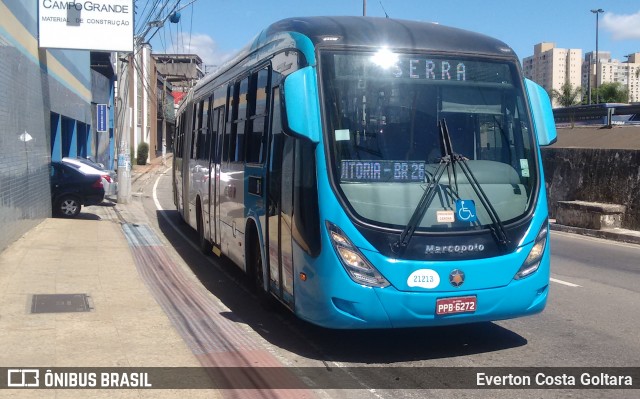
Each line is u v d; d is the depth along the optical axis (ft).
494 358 21.91
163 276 35.14
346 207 19.97
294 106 20.20
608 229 55.16
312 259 20.51
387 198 20.30
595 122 99.66
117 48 53.47
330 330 25.12
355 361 21.56
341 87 21.11
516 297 20.94
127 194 75.00
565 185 65.00
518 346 23.26
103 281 31.63
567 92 195.42
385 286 19.75
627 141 72.74
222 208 34.17
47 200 55.98
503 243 20.81
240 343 23.02
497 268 20.59
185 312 27.25
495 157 22.03
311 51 21.36
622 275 36.88
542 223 21.77
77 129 85.92
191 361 20.24
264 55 26.61
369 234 19.80
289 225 22.30
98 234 47.67
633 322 26.55
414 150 21.13
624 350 22.84
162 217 64.34
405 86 21.67
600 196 59.88
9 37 40.83
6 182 39.34
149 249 43.45
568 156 65.00
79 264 35.70
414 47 22.16
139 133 171.94
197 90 45.16
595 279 35.68
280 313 27.68
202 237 41.63
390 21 23.70
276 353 22.29
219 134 35.60
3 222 38.50
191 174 46.11
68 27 52.13
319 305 20.33
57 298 27.73
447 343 23.61
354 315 19.81
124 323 24.23
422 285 19.89
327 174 20.25
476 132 22.03
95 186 59.93
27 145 46.47
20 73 44.34
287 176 22.65
